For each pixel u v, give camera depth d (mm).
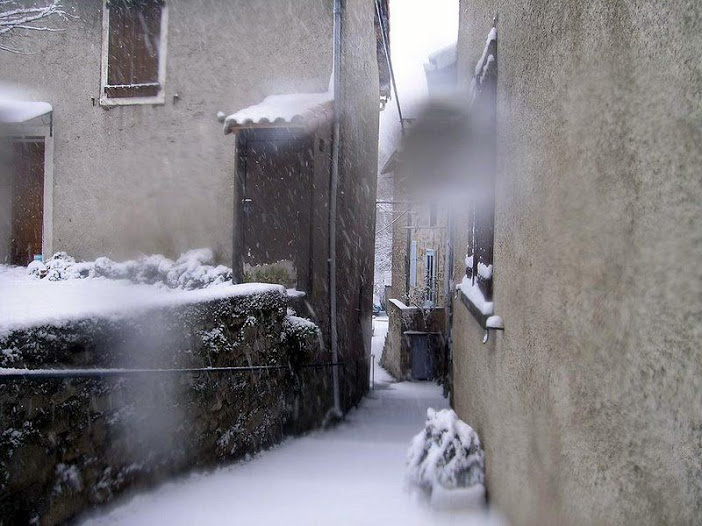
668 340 1231
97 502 3516
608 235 1595
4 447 2803
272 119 7191
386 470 5105
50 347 3164
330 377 8531
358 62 9969
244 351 5602
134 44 8781
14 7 8969
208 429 4871
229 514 3680
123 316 3781
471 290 4930
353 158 9922
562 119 2121
